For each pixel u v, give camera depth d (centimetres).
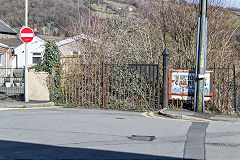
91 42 1576
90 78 1355
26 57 1389
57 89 1429
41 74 1439
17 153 592
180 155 603
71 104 1361
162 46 1416
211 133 814
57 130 813
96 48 1477
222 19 1497
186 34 1489
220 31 1405
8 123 909
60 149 626
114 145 668
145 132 807
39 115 1073
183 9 1652
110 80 1347
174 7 1694
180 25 1541
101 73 1330
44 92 1437
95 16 1923
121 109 1265
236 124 965
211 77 1162
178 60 1328
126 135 768
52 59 1451
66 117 1035
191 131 833
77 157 570
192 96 1195
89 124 907
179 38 1434
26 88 1398
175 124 938
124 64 1280
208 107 1207
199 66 1142
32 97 1462
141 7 1900
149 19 1755
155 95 1305
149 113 1176
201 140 733
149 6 1864
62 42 2638
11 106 1299
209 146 680
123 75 1334
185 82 1202
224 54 1315
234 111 1172
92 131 807
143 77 1305
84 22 1888
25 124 895
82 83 1338
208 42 1339
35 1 6575
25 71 1395
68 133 779
